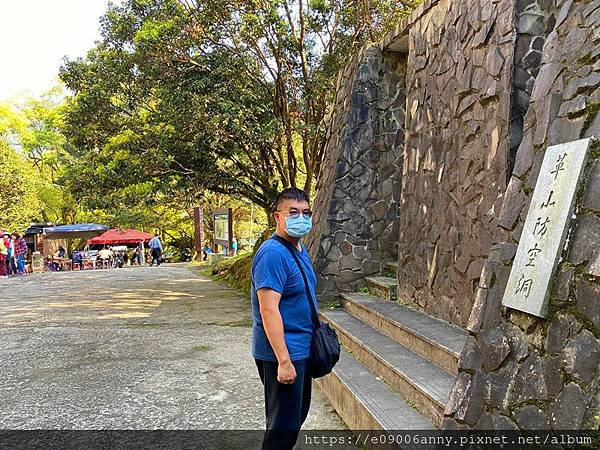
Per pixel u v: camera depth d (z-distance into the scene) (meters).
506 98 3.48
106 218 25.97
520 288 2.20
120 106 11.20
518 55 3.47
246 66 9.03
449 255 4.18
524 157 2.62
